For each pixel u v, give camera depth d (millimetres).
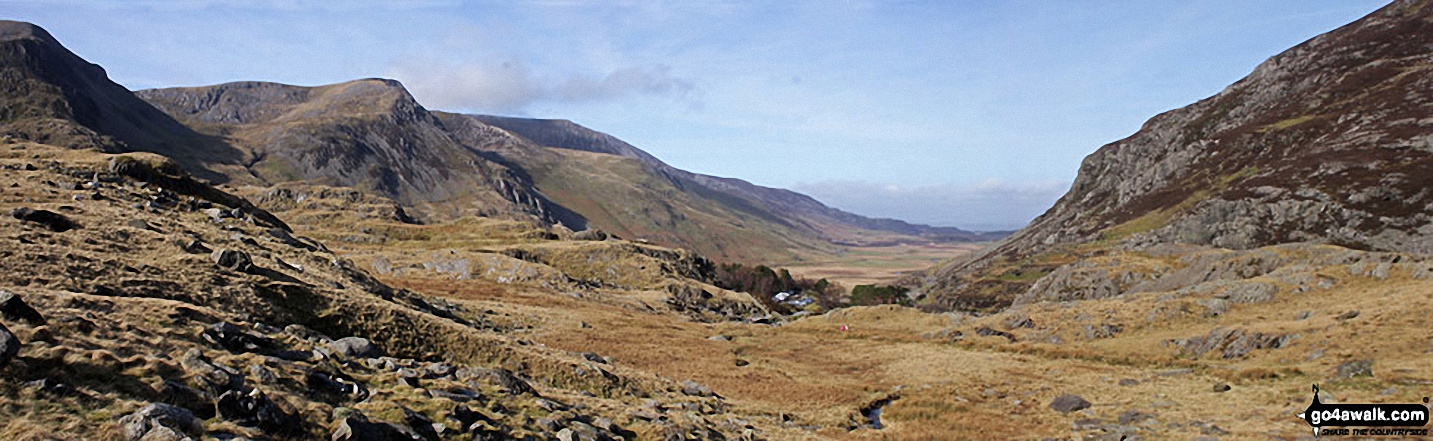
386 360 29906
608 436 27438
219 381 20484
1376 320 49312
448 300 75375
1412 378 36250
